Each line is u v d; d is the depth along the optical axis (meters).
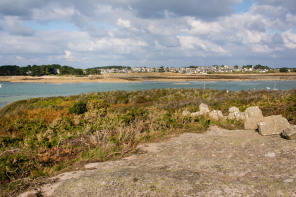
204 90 34.09
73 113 15.79
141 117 11.52
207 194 3.27
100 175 4.48
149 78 134.62
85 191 3.85
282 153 5.16
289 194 2.92
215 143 6.81
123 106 22.31
